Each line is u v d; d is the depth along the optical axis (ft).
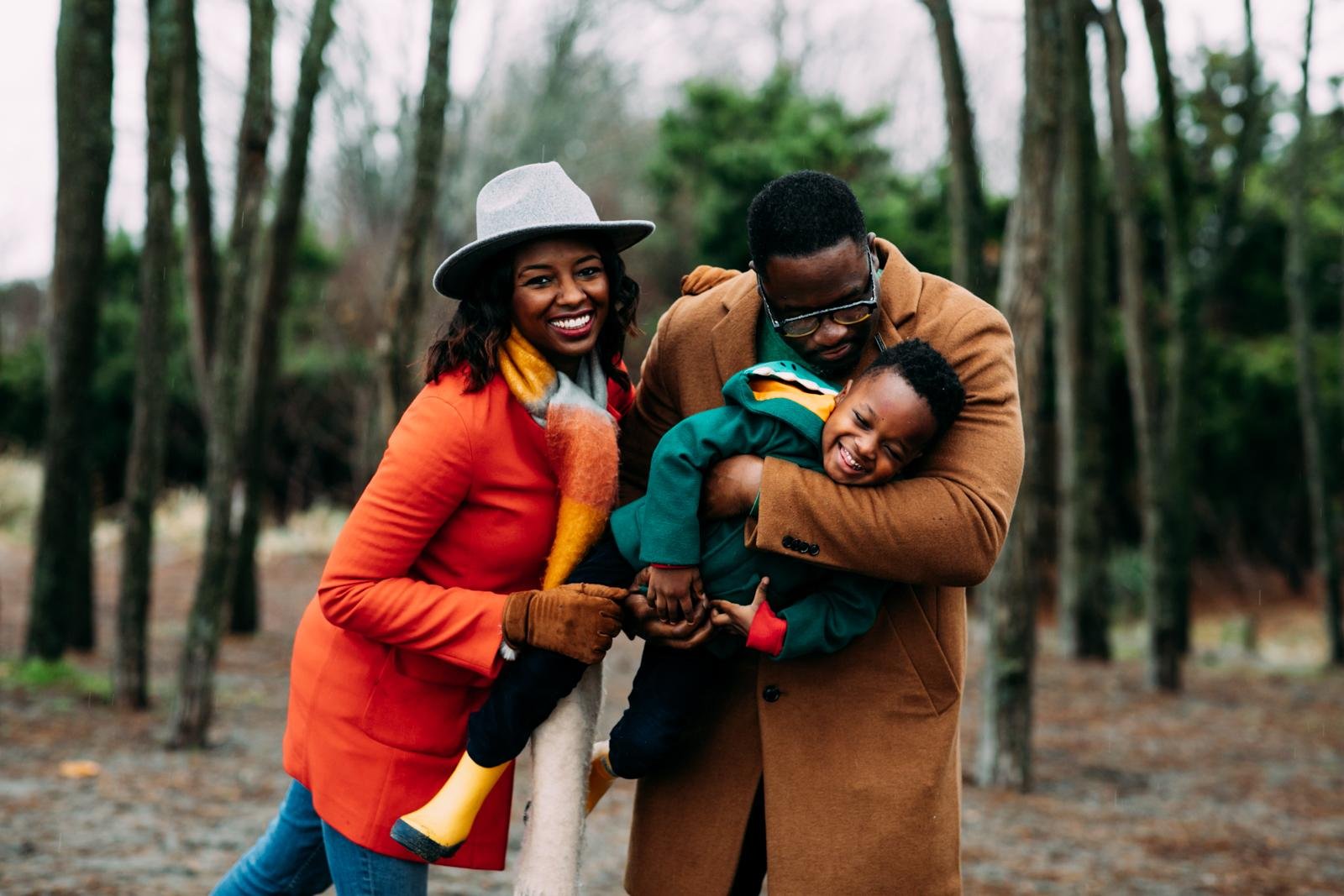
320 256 64.13
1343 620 39.04
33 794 17.51
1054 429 54.39
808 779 7.75
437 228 50.47
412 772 7.88
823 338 7.55
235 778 18.97
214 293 28.73
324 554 55.26
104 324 62.28
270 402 32.42
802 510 7.17
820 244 7.21
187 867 14.62
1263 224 56.39
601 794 8.54
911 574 7.22
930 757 7.75
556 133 58.85
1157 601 31.42
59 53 24.57
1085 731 26.32
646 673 8.02
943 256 55.11
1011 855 16.92
